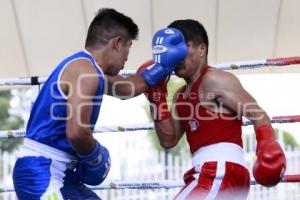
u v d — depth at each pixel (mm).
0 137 5824
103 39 4352
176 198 4332
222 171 4227
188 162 12320
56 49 7906
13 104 22109
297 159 12016
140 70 4898
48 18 7625
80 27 7738
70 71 4145
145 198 11984
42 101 4262
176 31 4508
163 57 4500
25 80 5871
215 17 7605
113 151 12812
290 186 11781
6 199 11586
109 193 11961
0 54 7898
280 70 7980
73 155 4258
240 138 4406
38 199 4125
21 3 7465
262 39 7746
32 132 4289
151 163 12180
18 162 4273
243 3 7418
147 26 7750
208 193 4215
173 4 7520
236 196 4258
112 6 7590
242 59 7996
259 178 4012
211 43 7836
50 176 4168
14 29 7688
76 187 4297
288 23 7555
